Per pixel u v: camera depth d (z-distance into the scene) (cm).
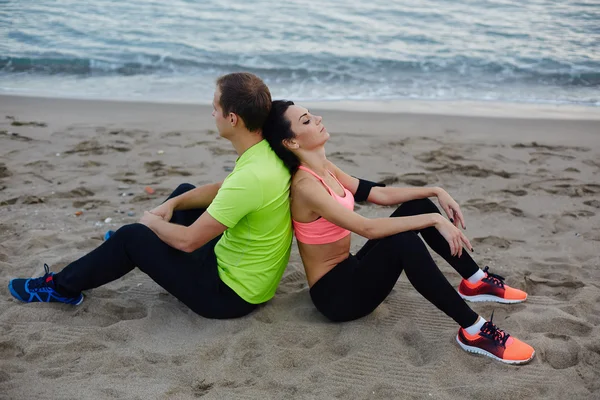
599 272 405
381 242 311
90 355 301
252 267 324
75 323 332
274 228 315
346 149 635
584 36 1089
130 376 288
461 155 622
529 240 452
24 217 469
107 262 327
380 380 287
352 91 863
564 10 1246
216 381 286
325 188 312
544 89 880
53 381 281
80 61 956
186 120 724
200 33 1088
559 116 769
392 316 343
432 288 302
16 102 780
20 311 336
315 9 1248
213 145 638
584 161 611
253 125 302
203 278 325
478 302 362
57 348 307
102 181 543
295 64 962
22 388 276
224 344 312
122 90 850
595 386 286
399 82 902
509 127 721
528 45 1045
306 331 325
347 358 301
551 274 401
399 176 567
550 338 324
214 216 300
